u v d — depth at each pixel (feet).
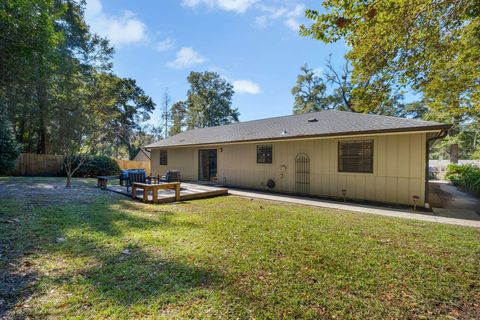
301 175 30.60
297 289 7.96
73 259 9.93
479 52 14.96
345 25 11.84
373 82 14.76
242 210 20.03
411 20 11.58
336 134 25.40
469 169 38.78
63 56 41.04
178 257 10.25
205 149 44.39
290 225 15.37
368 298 7.55
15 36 16.07
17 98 26.73
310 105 82.43
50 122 47.75
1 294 7.43
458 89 19.42
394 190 23.85
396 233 13.91
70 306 6.94
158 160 54.49
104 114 46.88
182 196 25.30
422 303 7.36
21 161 48.75
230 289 7.89
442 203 24.91
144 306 6.97
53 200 22.15
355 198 26.18
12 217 15.53
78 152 39.22
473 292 7.98
